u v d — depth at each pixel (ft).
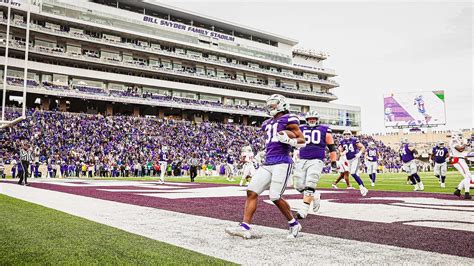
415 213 21.43
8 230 15.56
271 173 15.01
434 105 189.16
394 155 204.03
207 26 214.48
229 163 81.61
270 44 241.76
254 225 17.63
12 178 87.35
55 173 100.12
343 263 10.56
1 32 143.43
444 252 11.80
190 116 193.57
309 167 20.80
